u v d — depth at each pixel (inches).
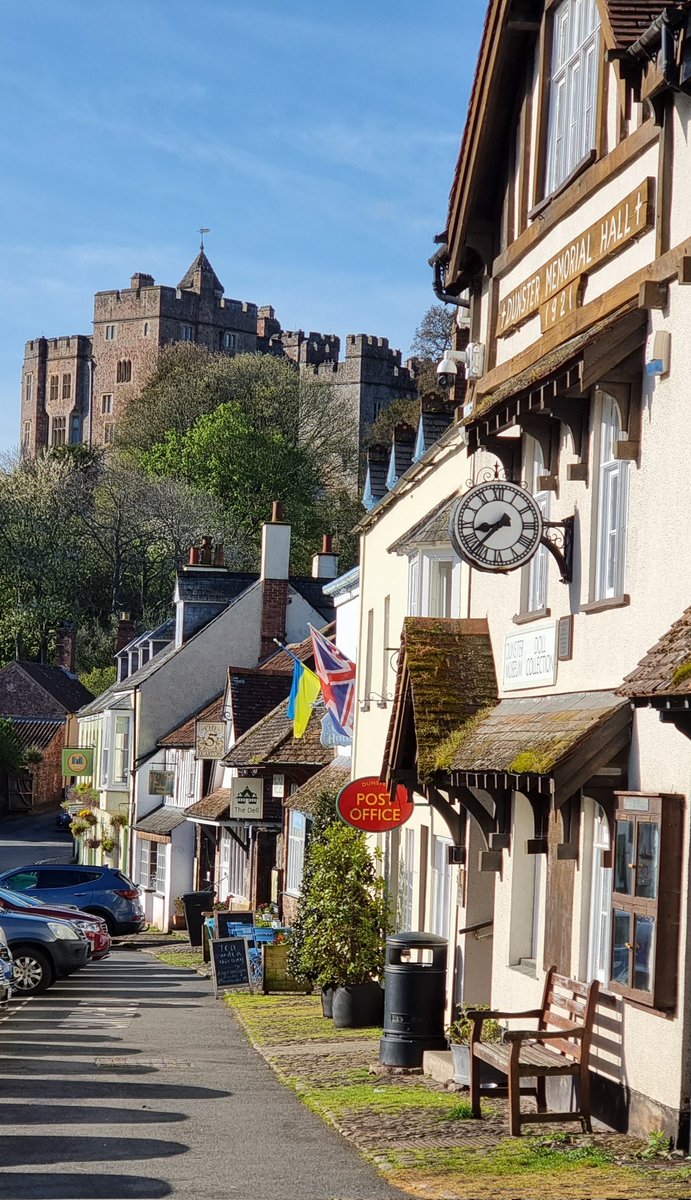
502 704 591.8
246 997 1002.7
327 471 4158.5
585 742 449.4
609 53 471.5
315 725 1344.7
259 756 1334.9
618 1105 442.6
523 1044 490.9
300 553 3619.6
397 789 770.2
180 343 4800.7
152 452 3964.1
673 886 409.4
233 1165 414.3
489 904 639.8
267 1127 483.8
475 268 680.4
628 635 463.2
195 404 4163.4
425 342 4293.8
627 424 462.3
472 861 639.8
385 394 5615.2
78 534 3740.2
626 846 434.9
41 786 3553.2
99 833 2369.6
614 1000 448.5
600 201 524.7
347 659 1037.2
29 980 1013.8
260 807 1433.3
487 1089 527.8
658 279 449.1
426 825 762.2
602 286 520.4
